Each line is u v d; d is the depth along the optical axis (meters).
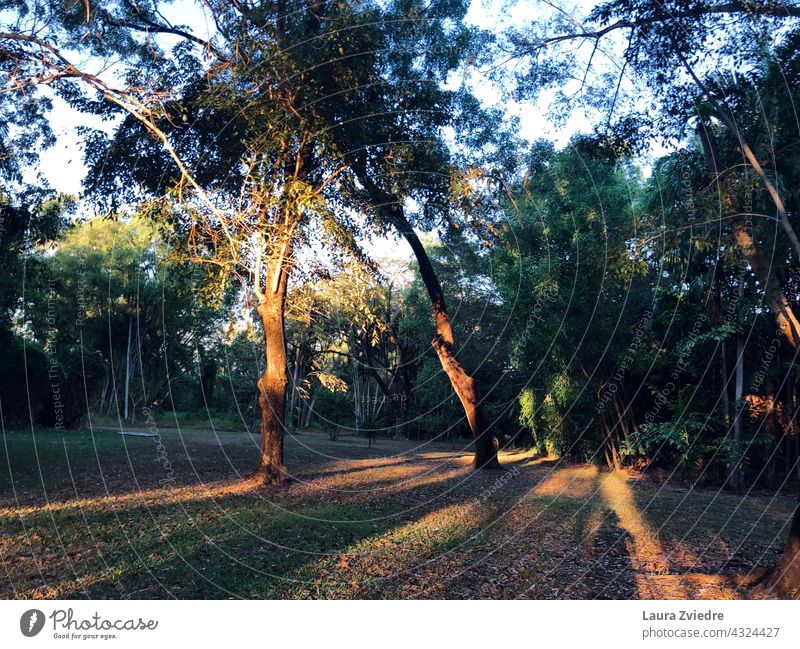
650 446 14.88
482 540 7.70
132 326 30.72
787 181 7.88
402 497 10.93
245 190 11.02
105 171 12.46
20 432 19.38
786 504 11.20
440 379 27.69
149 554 6.36
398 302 27.61
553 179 16.86
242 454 16.38
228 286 12.53
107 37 10.76
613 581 6.13
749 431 13.27
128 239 28.95
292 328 17.89
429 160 13.40
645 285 15.33
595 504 10.57
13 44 8.42
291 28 10.84
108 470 12.43
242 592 5.48
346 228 11.88
